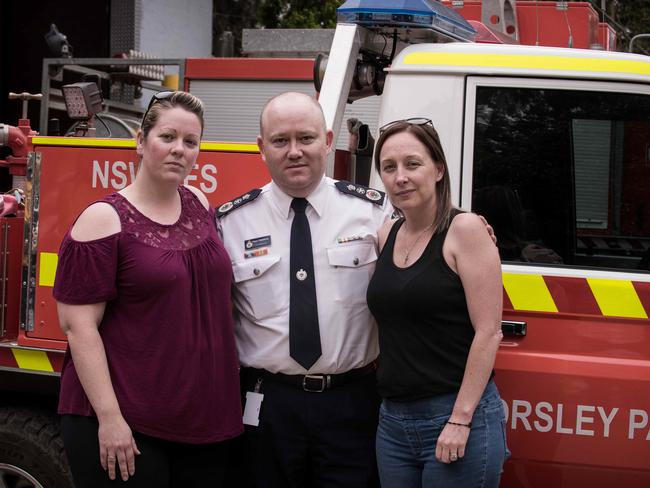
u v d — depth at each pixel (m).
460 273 2.49
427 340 2.53
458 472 2.50
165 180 2.56
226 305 2.68
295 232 2.77
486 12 4.13
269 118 2.69
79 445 2.57
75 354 2.50
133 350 2.53
